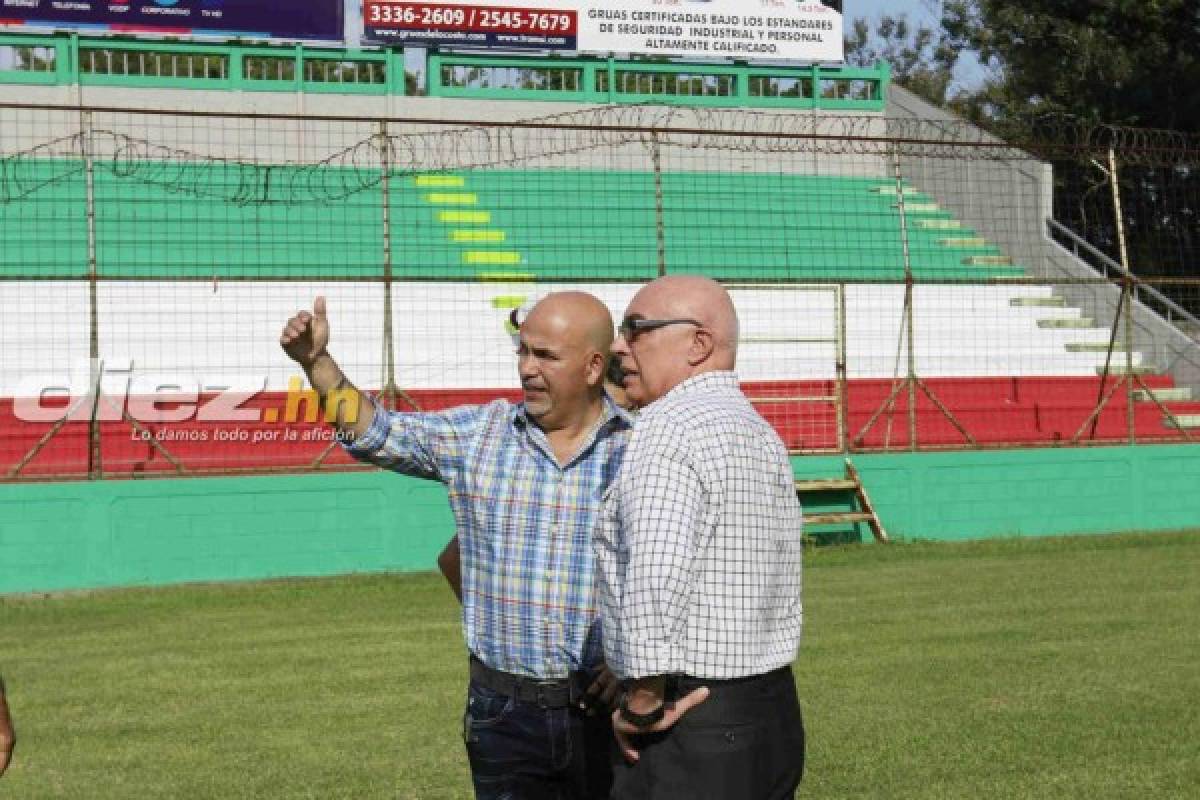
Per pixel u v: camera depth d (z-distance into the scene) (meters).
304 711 10.12
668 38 28.27
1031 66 39.78
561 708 5.30
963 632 12.62
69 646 12.90
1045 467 20.78
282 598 15.66
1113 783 7.93
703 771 4.60
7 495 16.55
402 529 17.86
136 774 8.53
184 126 25.81
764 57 28.75
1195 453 21.62
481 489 5.37
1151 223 31.89
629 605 4.50
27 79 25.47
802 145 28.86
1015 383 23.30
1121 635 12.38
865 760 8.48
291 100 26.45
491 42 27.38
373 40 26.83
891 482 20.09
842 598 14.78
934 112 29.08
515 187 26.36
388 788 8.14
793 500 4.86
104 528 16.81
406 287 22.03
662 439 4.60
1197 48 37.28
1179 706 9.70
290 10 26.44
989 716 9.51
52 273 21.30
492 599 5.34
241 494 17.28
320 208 23.92
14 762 8.85
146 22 25.80
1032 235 26.83
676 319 4.85
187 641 13.05
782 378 22.84
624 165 27.83
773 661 4.70
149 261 21.70
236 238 23.05
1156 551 18.58
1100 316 25.89
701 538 4.57
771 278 23.11
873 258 25.62
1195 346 24.69
